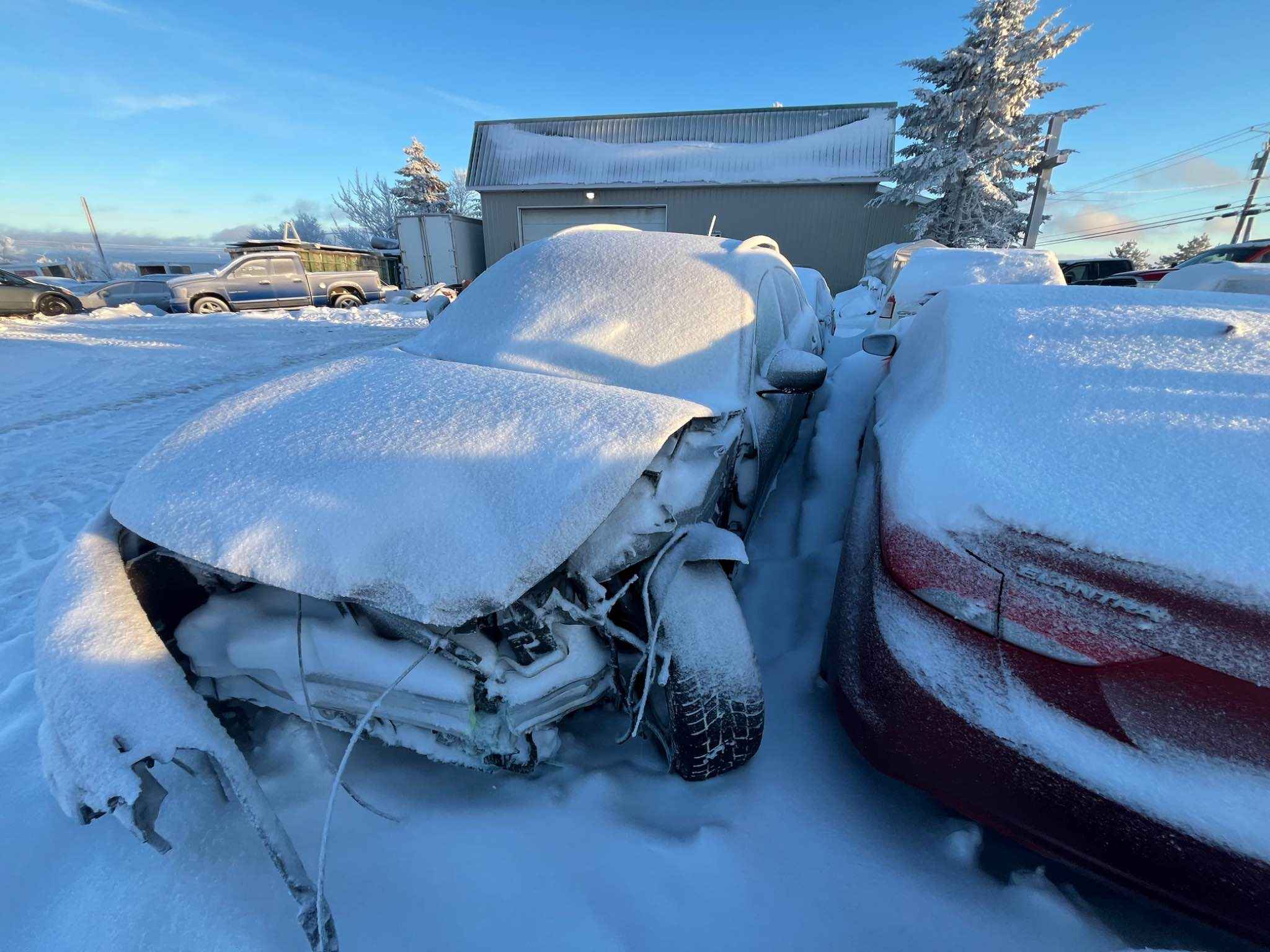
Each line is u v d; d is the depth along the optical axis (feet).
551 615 4.30
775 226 57.93
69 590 4.18
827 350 18.04
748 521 7.69
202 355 26.48
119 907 4.21
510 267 9.29
